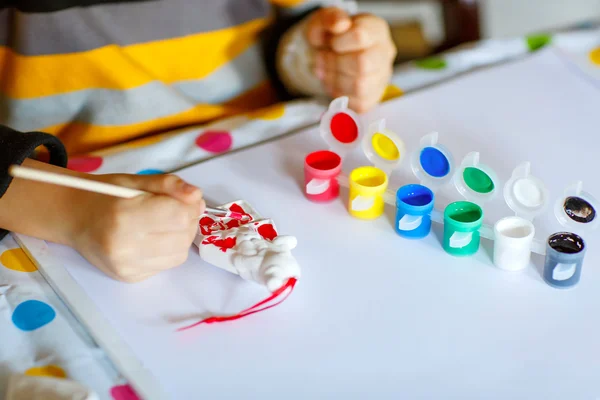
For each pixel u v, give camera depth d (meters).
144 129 0.81
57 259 0.56
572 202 0.55
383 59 0.77
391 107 0.78
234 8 0.87
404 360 0.47
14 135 0.58
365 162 0.68
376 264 0.56
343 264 0.56
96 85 0.79
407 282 0.54
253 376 0.46
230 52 0.89
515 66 0.86
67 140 0.82
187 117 0.83
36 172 0.45
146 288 0.54
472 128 0.74
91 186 0.48
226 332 0.49
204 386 0.45
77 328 0.51
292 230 0.60
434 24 1.74
